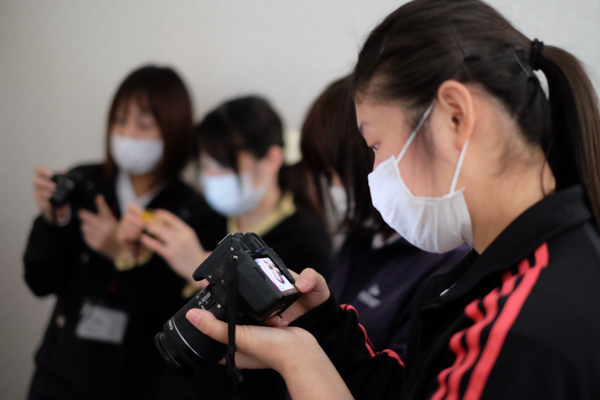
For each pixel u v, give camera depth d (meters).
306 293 0.87
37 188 1.69
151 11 2.33
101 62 2.41
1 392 2.45
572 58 0.65
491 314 0.55
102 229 1.62
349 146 1.11
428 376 0.62
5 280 2.52
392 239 1.19
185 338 0.76
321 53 2.05
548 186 0.64
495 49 0.64
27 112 2.53
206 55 2.24
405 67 0.66
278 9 2.13
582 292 0.53
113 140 1.80
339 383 0.72
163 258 1.57
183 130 1.80
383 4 1.94
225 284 0.73
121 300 1.57
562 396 0.49
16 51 2.54
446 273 0.82
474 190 0.65
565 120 0.64
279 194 1.66
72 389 1.51
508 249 0.61
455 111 0.63
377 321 1.09
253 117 1.62
